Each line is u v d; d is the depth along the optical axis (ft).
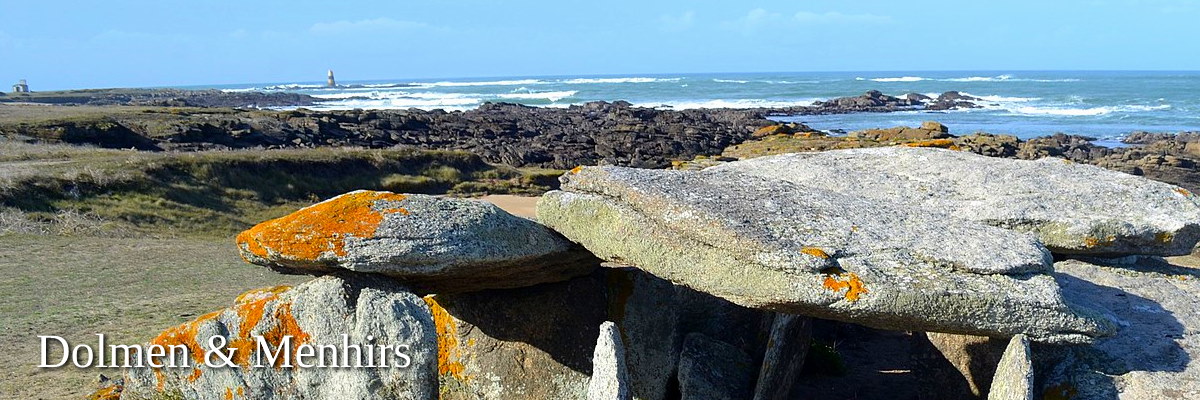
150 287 48.37
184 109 181.68
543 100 376.27
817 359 33.12
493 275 27.25
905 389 31.58
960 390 27.53
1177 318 25.59
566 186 27.48
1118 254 29.71
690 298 31.32
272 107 338.95
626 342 30.66
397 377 23.48
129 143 133.69
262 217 92.07
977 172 32.99
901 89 445.37
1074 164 33.96
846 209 26.27
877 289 21.77
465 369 30.50
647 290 31.19
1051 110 277.64
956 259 23.00
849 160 35.70
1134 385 22.36
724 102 347.15
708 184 27.12
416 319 23.84
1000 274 22.80
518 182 128.06
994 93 383.86
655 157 158.51
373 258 23.65
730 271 23.07
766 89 462.60
